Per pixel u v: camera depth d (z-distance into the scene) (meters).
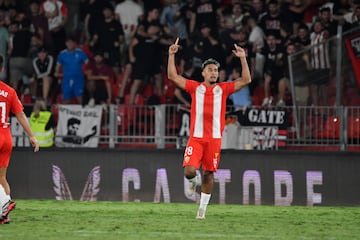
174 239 20.83
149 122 39.81
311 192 36.41
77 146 40.44
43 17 51.78
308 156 36.41
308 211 32.88
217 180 36.62
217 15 49.72
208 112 25.48
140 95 48.12
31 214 28.59
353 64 44.34
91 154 37.19
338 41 41.84
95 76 48.53
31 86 49.78
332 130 38.41
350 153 36.19
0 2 51.75
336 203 36.25
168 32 50.16
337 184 36.28
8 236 21.00
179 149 36.75
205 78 25.72
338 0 48.53
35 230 22.73
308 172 36.41
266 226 25.30
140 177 36.94
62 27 51.97
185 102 45.47
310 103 44.88
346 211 33.16
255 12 49.16
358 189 36.19
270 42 47.72
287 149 38.69
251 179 36.53
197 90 25.64
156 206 34.19
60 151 37.38
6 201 24.20
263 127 38.75
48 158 37.44
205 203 27.08
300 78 45.09
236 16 49.34
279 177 36.47
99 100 48.41
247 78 25.58
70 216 27.89
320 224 26.69
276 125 38.81
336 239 21.78
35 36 51.03
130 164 36.97
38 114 40.59
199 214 27.20
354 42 44.44
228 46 48.44
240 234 22.45
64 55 48.56
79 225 24.45
